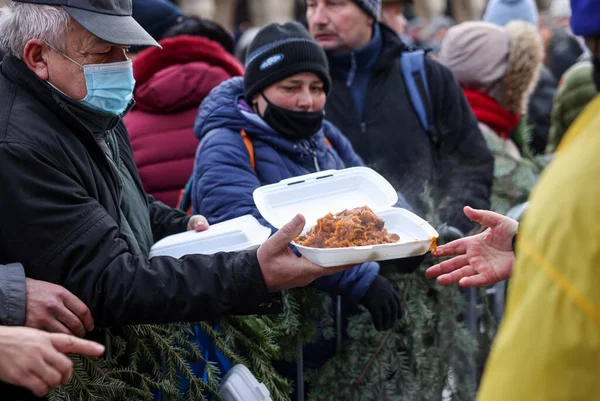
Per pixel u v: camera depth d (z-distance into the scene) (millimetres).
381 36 3424
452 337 2928
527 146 4410
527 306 1284
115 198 2100
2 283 1818
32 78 1984
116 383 2053
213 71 3361
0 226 1884
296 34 2707
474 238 2283
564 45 6715
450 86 3385
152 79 3355
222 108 2752
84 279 1897
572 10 1500
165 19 4035
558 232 1261
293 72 2656
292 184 2268
